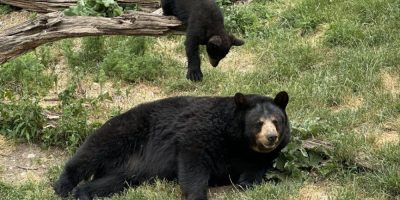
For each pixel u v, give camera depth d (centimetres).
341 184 1026
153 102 1078
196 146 995
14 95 1325
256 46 1550
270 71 1442
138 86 1450
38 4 1752
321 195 1001
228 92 1368
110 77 1477
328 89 1334
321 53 1479
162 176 1037
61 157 1161
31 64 1476
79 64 1524
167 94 1419
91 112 1294
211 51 1441
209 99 1048
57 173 1087
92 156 1030
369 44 1495
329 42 1523
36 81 1440
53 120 1219
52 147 1188
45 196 1016
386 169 1034
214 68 1497
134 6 1725
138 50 1559
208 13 1445
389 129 1184
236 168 1032
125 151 1051
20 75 1449
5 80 1445
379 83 1329
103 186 1027
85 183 1034
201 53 1562
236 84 1405
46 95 1392
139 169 1048
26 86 1413
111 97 1377
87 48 1557
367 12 1577
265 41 1560
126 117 1059
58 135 1188
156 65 1488
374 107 1239
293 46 1512
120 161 1051
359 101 1300
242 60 1531
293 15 1658
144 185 1033
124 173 1046
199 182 979
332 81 1354
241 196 977
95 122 1198
